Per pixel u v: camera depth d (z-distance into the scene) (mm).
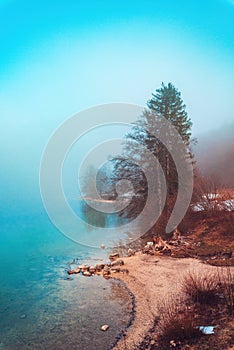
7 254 15922
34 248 17109
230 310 7000
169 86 20016
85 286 10594
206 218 17734
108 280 11109
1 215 33156
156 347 6129
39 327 7613
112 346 6500
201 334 6125
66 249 16562
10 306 9016
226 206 17203
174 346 5930
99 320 7863
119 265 12719
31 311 8625
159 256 13578
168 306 7977
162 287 9672
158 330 6887
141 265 12438
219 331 6121
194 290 8211
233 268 10539
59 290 10305
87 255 15172
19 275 12164
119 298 9320
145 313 8000
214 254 12734
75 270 12469
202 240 15211
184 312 7324
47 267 13273
